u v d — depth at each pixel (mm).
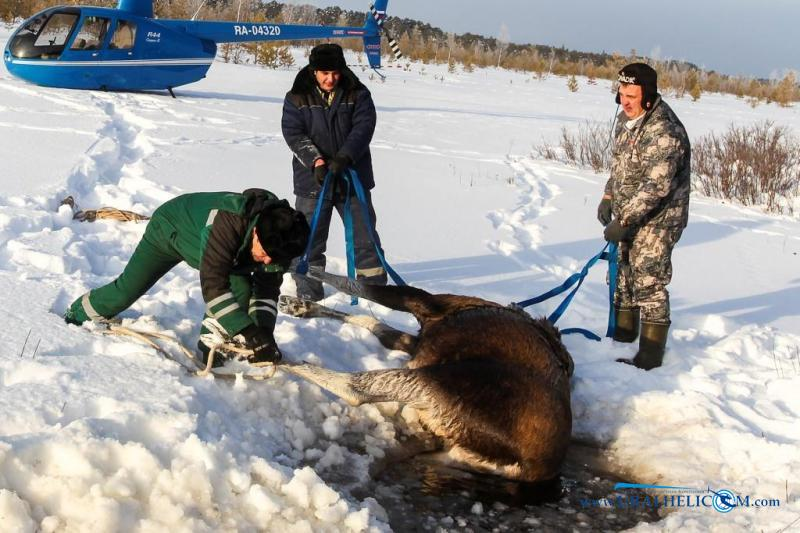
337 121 5812
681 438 4539
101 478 3111
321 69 5590
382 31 16797
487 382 4176
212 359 4293
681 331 6121
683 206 5348
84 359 4090
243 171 9992
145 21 16078
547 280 7211
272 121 14719
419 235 8211
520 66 42219
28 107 12867
